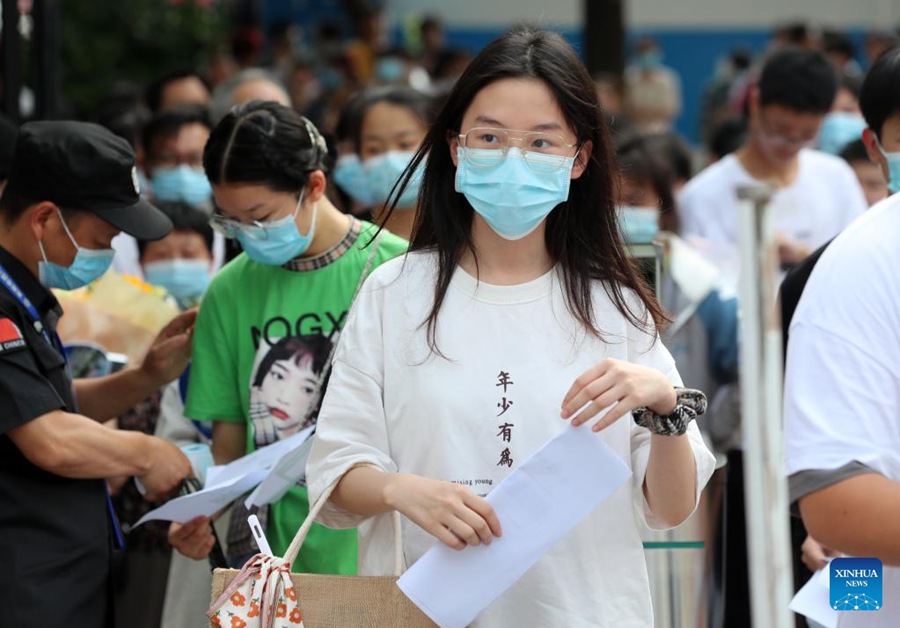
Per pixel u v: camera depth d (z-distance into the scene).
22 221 9.16
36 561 8.88
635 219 12.95
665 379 6.67
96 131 9.38
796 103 15.23
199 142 14.59
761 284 5.88
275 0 43.72
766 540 5.83
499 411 7.04
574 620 6.96
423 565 6.85
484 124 7.15
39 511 8.97
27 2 19.14
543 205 7.12
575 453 6.71
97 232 9.29
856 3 40.50
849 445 6.63
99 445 9.15
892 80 8.23
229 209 9.45
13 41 14.58
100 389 10.66
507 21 41.25
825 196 16.33
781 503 5.85
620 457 7.05
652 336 7.33
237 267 10.17
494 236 7.33
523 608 7.01
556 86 7.18
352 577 7.08
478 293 7.23
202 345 10.15
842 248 7.00
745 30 42.06
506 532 6.74
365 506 6.98
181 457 9.67
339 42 37.44
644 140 14.48
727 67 38.00
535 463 6.74
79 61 31.39
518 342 7.14
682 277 12.56
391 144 13.15
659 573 10.02
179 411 11.20
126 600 11.27
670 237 13.01
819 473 6.64
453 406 7.06
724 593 10.19
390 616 7.03
